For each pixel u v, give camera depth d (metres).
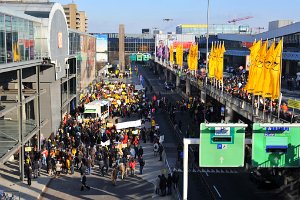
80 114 47.88
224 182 29.02
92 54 75.44
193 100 58.81
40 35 34.16
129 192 26.59
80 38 57.72
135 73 132.62
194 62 63.50
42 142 34.31
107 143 33.56
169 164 33.22
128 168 30.58
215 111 48.72
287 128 18.70
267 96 28.92
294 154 18.97
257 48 31.81
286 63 88.19
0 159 23.19
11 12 25.19
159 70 124.69
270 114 28.61
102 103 49.16
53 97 38.97
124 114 52.12
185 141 18.97
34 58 31.81
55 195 25.77
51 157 29.97
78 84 54.94
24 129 31.88
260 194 26.52
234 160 18.80
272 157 18.95
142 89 73.12
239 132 18.61
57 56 38.69
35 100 36.47
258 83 30.50
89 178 29.20
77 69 53.75
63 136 36.56
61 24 40.84
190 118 52.06
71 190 26.73
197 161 32.88
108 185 27.86
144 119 48.50
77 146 33.09
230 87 47.75
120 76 110.19
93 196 25.77
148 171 31.02
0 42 23.34
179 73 78.94
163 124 49.19
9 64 24.86
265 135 18.80
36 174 28.56
